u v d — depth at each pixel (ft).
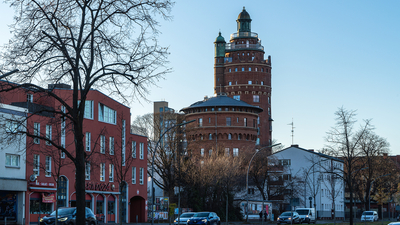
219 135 358.23
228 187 238.89
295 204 173.06
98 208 177.99
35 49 69.82
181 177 229.45
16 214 140.77
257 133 376.07
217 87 419.95
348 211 366.63
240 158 266.36
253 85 409.69
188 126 299.58
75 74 70.44
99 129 178.29
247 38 418.72
